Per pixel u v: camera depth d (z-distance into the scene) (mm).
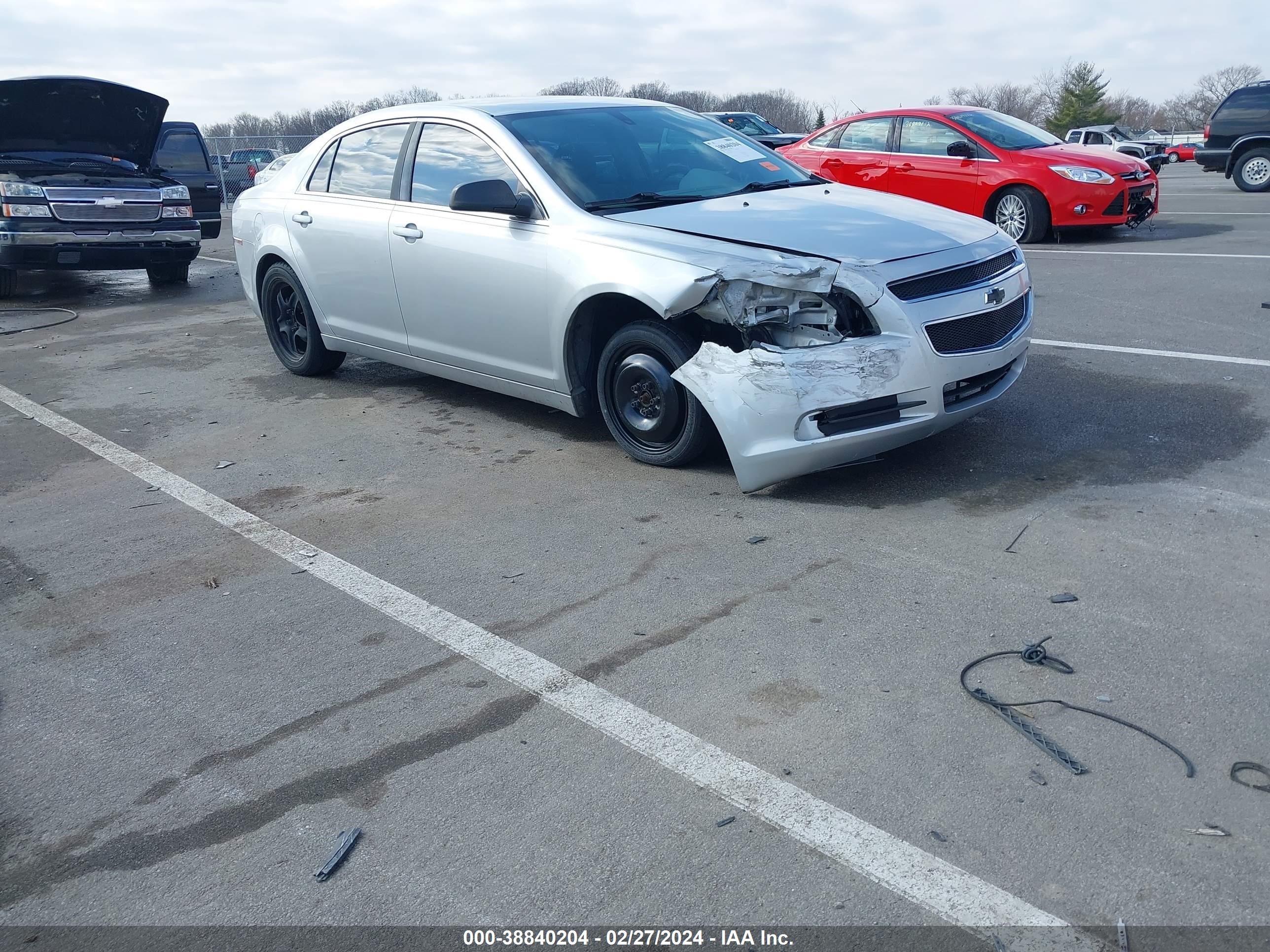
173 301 11211
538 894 2316
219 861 2494
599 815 2555
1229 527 3908
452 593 3811
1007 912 2174
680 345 4535
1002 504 4273
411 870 2416
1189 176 26219
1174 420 5152
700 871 2348
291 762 2857
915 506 4309
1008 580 3609
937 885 2256
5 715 3193
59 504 4988
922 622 3363
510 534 4301
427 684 3203
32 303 11492
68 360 8297
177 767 2873
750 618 3469
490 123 5414
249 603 3830
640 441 4918
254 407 6562
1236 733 2695
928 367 4230
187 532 4559
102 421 6410
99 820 2676
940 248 4512
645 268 4492
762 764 2705
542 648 3371
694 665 3201
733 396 4242
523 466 5133
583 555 4051
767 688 3051
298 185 6684
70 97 10641
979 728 2789
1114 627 3252
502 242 5141
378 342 6230
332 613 3713
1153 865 2270
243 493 5008
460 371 5742
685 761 2736
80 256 11047
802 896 2254
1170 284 8625
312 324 6805
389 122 6086
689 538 4137
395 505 4734
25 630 3732
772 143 19000
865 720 2859
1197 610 3322
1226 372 5926
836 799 2551
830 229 4609
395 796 2680
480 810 2605
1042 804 2480
